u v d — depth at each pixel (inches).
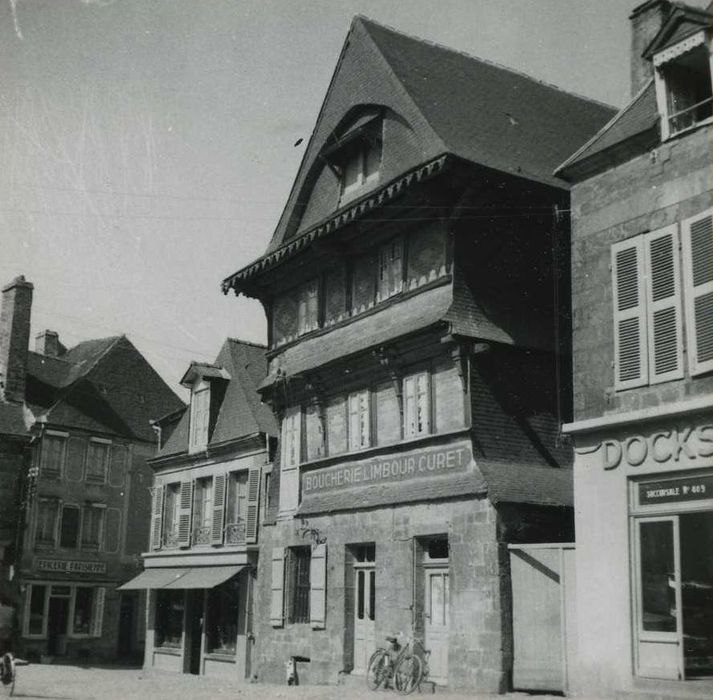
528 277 776.3
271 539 967.0
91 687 842.2
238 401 1195.3
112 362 1781.5
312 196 959.0
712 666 527.2
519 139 827.4
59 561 1571.1
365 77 869.2
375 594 797.2
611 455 598.2
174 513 1298.0
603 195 634.2
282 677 912.9
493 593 668.7
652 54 604.4
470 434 713.6
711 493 539.8
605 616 586.2
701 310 555.8
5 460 1491.1
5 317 1601.9
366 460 829.2
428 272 771.4
